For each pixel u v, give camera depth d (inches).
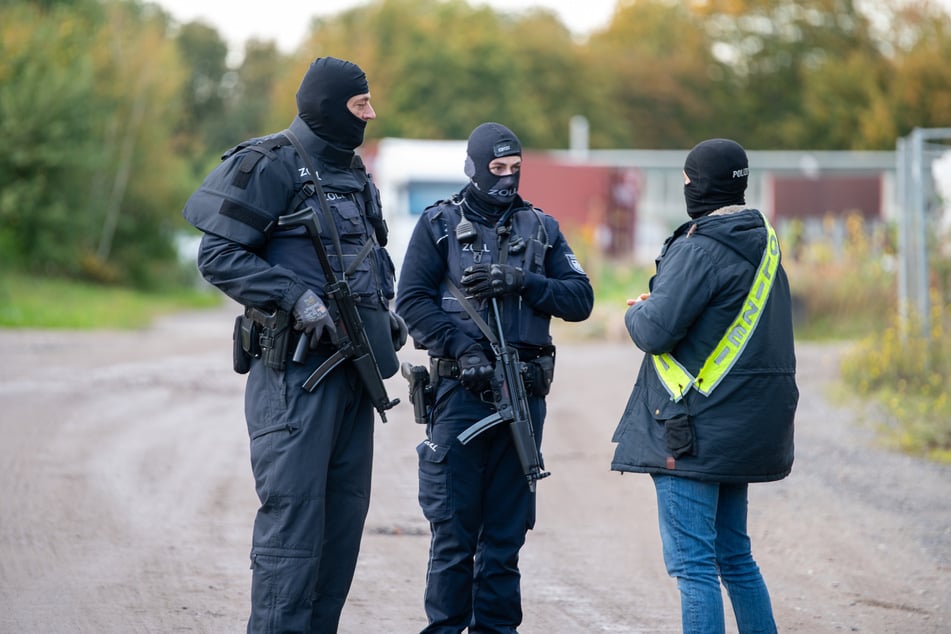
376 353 426.6
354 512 429.4
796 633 501.0
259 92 7175.2
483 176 452.8
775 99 6087.6
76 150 3166.8
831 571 593.6
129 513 693.9
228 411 1100.5
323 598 429.1
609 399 1213.7
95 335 1964.8
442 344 441.7
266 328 408.2
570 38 6250.0
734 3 6127.0
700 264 398.3
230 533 654.5
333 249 415.2
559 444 951.0
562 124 5728.3
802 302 2053.4
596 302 2301.9
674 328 397.1
